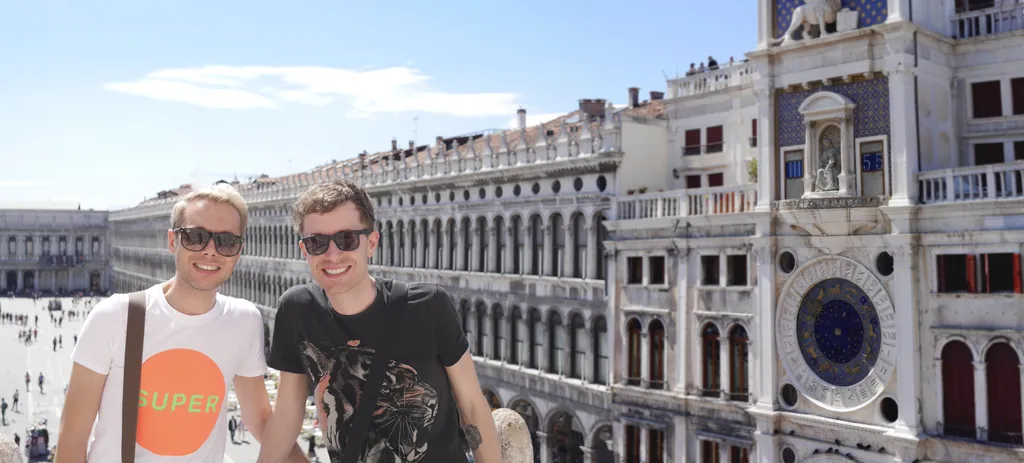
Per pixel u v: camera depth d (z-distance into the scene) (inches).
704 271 1344.7
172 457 249.6
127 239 5472.4
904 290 1079.6
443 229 2005.4
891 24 1078.4
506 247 1792.6
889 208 1083.3
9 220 6269.7
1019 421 1008.2
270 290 3125.0
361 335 227.8
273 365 243.3
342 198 225.6
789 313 1216.2
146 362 247.1
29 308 5344.5
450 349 236.7
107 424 244.4
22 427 2236.7
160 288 261.6
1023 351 994.7
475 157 1889.8
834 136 1175.0
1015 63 1130.7
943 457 1058.7
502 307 1818.4
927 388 1076.5
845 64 1144.2
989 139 1159.0
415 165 2108.8
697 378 1343.5
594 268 1569.9
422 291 234.8
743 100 1454.2
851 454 1137.4
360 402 227.6
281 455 244.8
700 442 1338.6
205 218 251.1
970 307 1042.7
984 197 1053.2
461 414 250.4
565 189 1644.9
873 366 1123.3
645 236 1437.0
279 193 3002.0
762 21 1242.6
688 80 1562.5
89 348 242.4
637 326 1461.6
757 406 1238.9
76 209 6501.0
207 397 254.4
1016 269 1002.1
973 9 1221.7
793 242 1208.8
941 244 1062.4
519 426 355.6
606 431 1801.2
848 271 1144.2
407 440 228.8
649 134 1567.4
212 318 258.4
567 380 1608.0
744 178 1451.8
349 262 223.9
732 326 1296.8
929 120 1123.9
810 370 1195.3
